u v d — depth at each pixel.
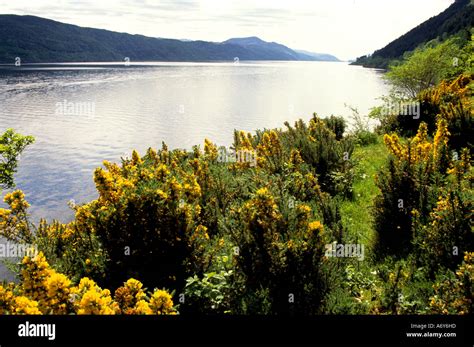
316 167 9.96
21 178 31.92
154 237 5.08
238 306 4.13
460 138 10.06
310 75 177.75
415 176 6.56
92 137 49.06
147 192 5.21
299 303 4.15
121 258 5.07
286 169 8.82
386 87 96.06
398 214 6.41
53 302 3.28
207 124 54.75
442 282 4.41
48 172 34.12
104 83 121.56
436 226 5.23
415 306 4.33
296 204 5.65
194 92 100.56
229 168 10.31
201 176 8.10
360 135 16.00
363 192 9.39
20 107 70.88
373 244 6.45
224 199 7.70
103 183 5.53
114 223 5.17
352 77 152.25
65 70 179.00
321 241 4.55
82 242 5.70
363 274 5.48
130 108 73.38
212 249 5.38
